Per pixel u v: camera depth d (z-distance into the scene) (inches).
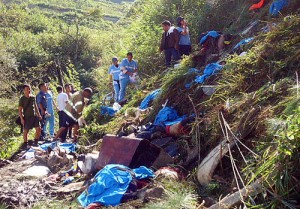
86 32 1320.1
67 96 368.2
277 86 194.9
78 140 345.7
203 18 439.8
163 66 416.8
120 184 189.8
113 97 462.6
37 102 403.9
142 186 192.2
